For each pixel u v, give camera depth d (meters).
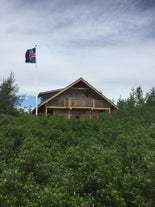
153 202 4.33
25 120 12.44
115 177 4.70
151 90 30.19
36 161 5.40
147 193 4.41
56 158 6.62
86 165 5.13
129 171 4.86
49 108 28.45
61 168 5.72
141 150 5.45
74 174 5.15
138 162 5.12
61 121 11.81
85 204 4.26
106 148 6.73
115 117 14.02
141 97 32.44
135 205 4.44
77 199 4.43
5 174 4.58
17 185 4.42
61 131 10.22
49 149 7.43
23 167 5.26
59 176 5.11
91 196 4.66
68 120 11.83
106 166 4.90
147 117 13.15
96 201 4.52
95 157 5.23
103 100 29.81
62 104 28.59
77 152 6.18
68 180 4.88
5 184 4.34
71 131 10.22
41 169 5.28
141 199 4.32
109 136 8.25
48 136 9.37
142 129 8.83
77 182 4.91
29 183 4.74
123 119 12.84
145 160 4.98
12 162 5.88
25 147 6.64
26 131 8.73
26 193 4.43
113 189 4.52
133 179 4.56
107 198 4.45
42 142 8.54
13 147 7.19
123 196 4.51
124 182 4.55
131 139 6.45
